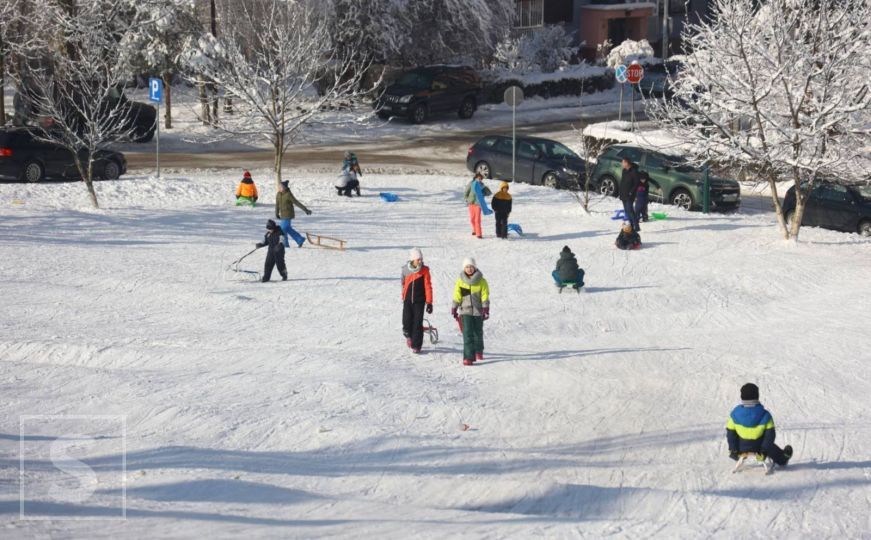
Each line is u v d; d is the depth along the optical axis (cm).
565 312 2134
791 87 2844
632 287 2388
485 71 6316
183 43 5028
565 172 3950
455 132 5578
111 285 2264
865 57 2761
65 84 4019
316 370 1612
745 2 2905
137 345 1762
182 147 4975
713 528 1045
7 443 1230
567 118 6062
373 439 1293
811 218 3359
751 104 2806
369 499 1098
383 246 2833
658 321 2116
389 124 5678
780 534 1030
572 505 1113
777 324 2116
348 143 5203
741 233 3092
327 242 2877
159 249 2720
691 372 1694
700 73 2908
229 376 1572
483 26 6234
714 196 3609
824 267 2667
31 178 3791
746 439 1231
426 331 1886
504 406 1473
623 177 2988
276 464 1198
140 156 4650
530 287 2362
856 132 2814
